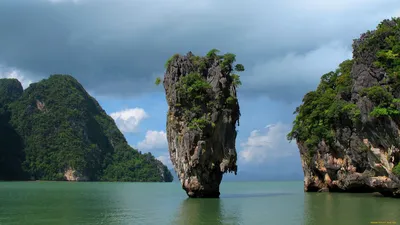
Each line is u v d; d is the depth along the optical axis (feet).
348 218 109.09
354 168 185.68
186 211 133.59
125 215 128.47
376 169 156.66
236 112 185.06
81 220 117.91
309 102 226.79
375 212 119.44
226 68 182.50
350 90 189.16
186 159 174.50
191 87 173.88
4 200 198.08
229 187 398.21
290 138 242.78
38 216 128.26
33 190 311.88
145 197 221.66
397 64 153.28
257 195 217.56
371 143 154.92
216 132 176.35
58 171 643.45
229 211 131.64
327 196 185.16
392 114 142.20
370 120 150.20
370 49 161.89
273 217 115.55
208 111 175.42
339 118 188.85
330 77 234.17
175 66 184.85
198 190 178.29
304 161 237.45
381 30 164.04
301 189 321.11
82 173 649.20
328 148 206.90
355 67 168.14
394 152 144.87
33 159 650.02
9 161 624.18
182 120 177.06
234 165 181.57
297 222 105.50
